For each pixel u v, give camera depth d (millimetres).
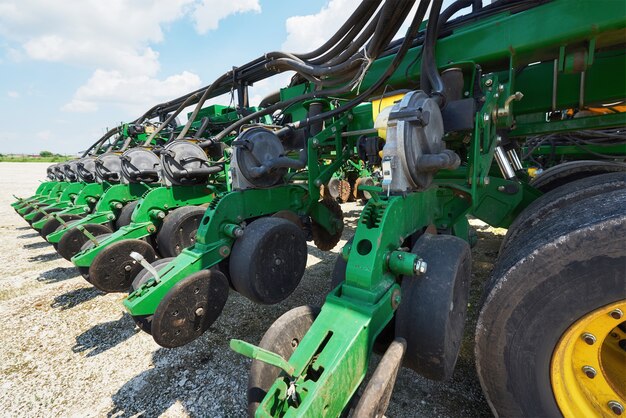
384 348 1602
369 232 1374
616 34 1663
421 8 2043
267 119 5570
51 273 4070
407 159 1487
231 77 4359
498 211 2508
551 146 4305
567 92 2229
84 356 2346
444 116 1900
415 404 1773
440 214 2193
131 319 2865
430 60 2037
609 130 3795
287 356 1342
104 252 2697
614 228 1089
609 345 1497
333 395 1067
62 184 6723
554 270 1191
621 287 1086
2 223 7402
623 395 1313
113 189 4363
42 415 1819
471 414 1694
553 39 1755
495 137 2131
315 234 4035
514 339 1291
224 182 4613
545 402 1271
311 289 3348
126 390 1995
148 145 4844
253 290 2326
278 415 1042
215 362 2240
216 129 6000
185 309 1941
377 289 1311
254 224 2443
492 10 1988
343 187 8438
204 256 2234
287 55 2973
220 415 1782
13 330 2709
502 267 1411
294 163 2779
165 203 3691
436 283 1400
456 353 1533
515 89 2416
